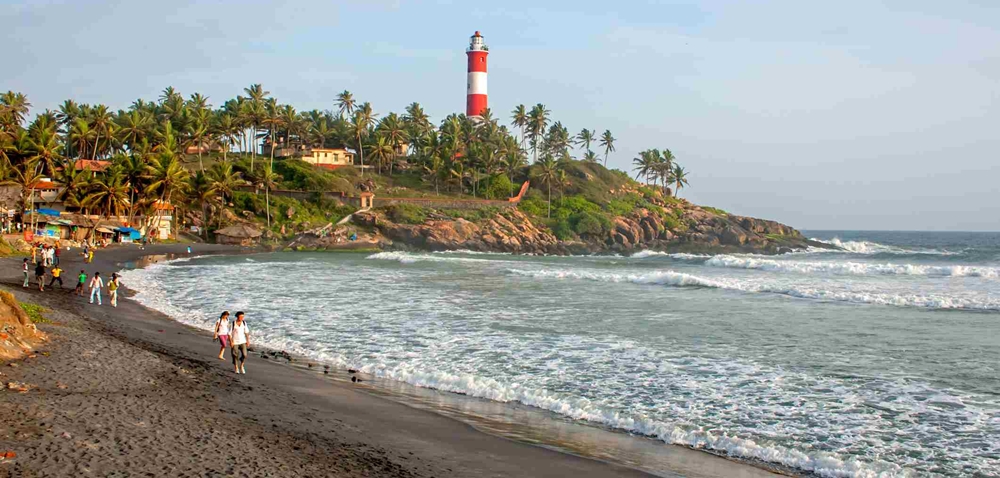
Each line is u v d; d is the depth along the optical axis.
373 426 14.07
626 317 30.30
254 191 117.06
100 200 90.06
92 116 112.69
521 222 121.94
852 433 14.10
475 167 139.50
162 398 14.41
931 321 29.03
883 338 24.86
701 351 22.45
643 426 14.58
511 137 151.75
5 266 48.62
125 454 10.59
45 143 88.38
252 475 10.25
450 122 144.12
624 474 11.72
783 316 30.61
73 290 37.91
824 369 19.78
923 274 56.31
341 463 11.33
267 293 39.94
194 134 117.00
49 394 13.66
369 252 102.50
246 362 20.67
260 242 104.38
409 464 11.66
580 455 12.69
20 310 18.88
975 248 143.00
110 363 17.28
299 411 14.82
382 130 141.12
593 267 71.50
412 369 20.12
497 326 27.77
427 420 14.80
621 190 148.00
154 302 35.34
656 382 18.34
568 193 141.25
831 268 62.09
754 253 126.75
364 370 20.23
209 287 43.19
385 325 28.09
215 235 104.44
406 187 139.00
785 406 16.05
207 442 11.67
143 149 101.44
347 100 151.25
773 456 12.80
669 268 70.00
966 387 17.66
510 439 13.57
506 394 17.27
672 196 165.62
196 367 18.53
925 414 15.35
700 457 12.76
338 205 116.31
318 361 21.50
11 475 9.24
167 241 98.00
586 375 19.17
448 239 112.38
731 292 41.56
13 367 15.50
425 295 39.31
